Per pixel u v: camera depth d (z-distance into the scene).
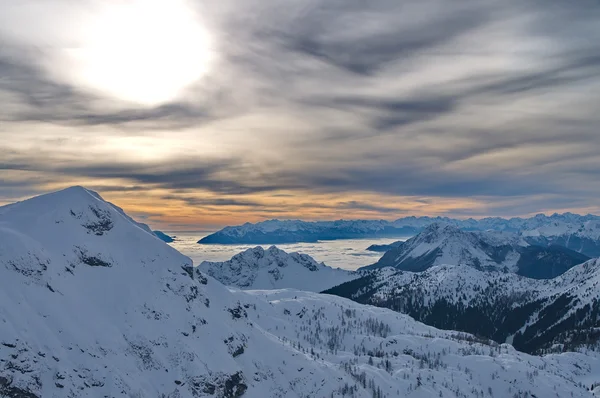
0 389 174.88
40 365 189.62
